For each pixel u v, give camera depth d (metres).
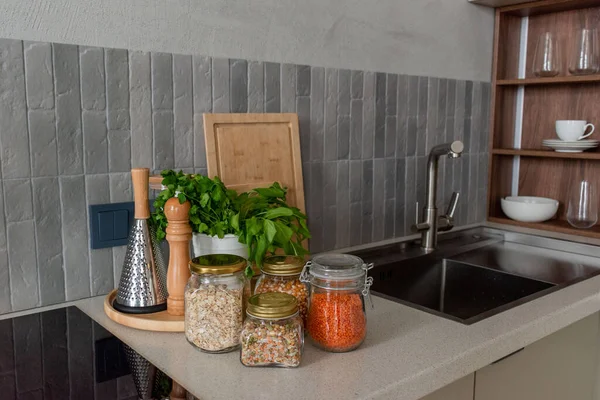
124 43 1.18
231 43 1.36
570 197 1.89
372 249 1.67
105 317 1.10
